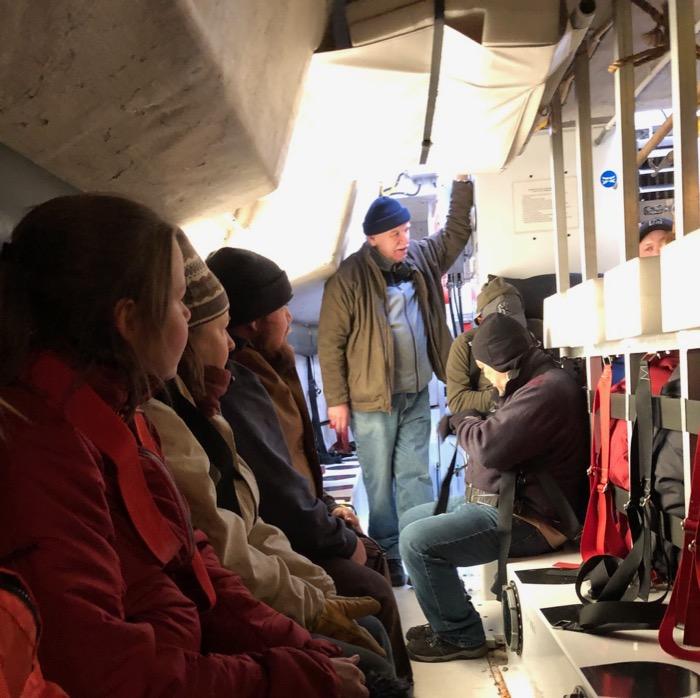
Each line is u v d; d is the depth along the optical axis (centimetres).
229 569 125
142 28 94
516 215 328
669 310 154
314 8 167
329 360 327
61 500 75
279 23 143
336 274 327
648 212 342
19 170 121
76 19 86
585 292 220
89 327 86
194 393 146
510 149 279
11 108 102
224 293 152
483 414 282
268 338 208
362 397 325
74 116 110
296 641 112
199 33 101
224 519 128
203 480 125
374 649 140
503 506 219
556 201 273
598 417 201
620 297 185
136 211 91
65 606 70
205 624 112
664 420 162
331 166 279
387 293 329
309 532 170
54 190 133
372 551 206
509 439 215
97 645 71
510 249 329
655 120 335
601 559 173
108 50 95
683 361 152
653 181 343
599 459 199
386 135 250
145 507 90
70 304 85
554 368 228
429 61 198
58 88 100
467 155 279
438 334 340
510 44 191
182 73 109
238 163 156
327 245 308
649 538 161
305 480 174
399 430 337
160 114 119
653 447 167
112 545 81
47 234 86
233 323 200
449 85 214
